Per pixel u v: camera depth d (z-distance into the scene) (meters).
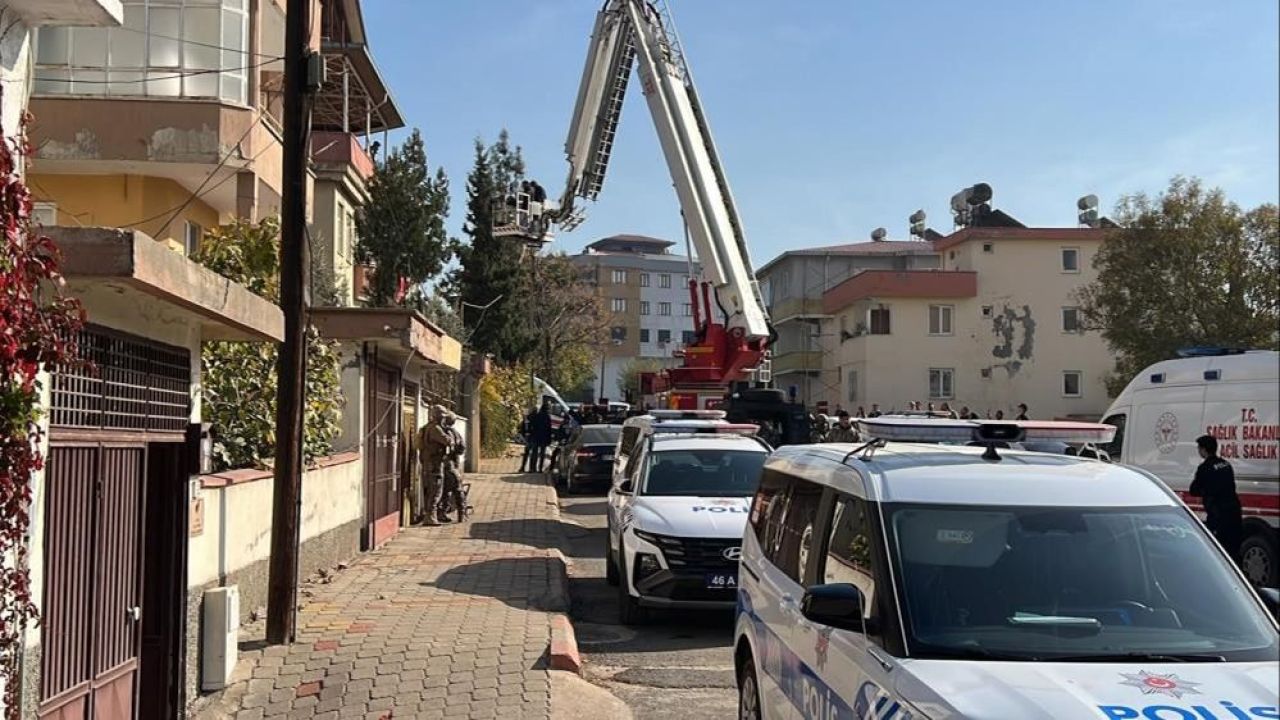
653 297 104.38
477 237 45.19
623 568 10.77
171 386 6.71
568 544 16.86
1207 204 35.25
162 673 6.84
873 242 64.38
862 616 4.41
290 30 8.96
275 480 8.95
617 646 9.83
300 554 11.64
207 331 7.39
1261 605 4.46
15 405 3.88
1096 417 48.78
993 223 53.44
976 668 3.96
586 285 68.50
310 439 12.51
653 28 22.58
